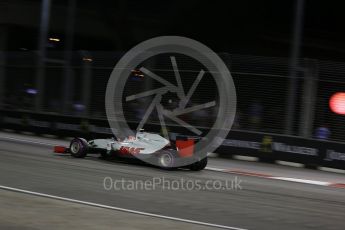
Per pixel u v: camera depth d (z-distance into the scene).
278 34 28.48
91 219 6.78
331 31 27.52
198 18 30.39
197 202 8.69
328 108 16.77
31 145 17.09
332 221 7.83
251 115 18.17
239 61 18.42
